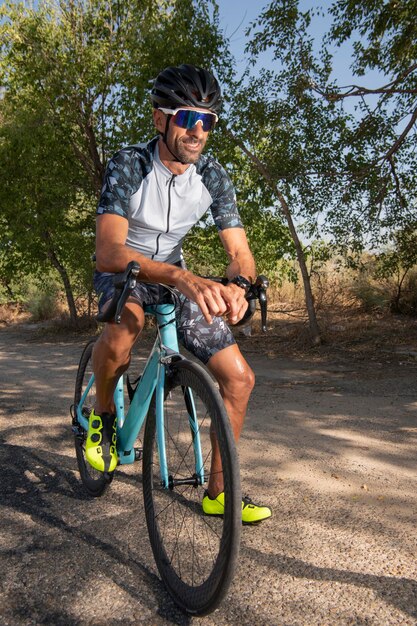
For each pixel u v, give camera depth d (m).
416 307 9.59
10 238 10.77
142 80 8.42
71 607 2.16
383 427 4.30
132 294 2.52
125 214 2.42
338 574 2.32
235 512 1.91
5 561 2.49
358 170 7.75
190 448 2.54
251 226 8.66
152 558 2.50
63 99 9.61
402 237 8.33
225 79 8.03
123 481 3.35
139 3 9.12
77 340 10.13
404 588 2.22
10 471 3.58
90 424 2.83
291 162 7.86
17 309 13.99
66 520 2.87
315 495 3.09
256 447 3.89
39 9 9.56
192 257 10.48
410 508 2.91
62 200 10.32
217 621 2.06
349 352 7.49
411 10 7.10
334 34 7.43
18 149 9.78
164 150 2.45
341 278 10.80
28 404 5.36
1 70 9.59
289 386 5.81
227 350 2.61
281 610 2.11
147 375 2.53
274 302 11.30
